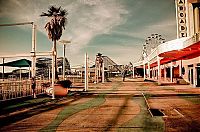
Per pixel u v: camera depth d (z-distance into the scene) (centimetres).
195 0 3319
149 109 1184
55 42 2770
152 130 750
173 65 4534
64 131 753
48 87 1884
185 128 773
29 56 1677
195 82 3067
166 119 934
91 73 6322
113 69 11662
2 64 2738
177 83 3909
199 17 3506
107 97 1862
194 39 1961
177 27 4316
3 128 798
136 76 10419
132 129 766
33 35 1681
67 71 5600
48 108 1264
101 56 6066
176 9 4291
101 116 1017
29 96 1642
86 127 804
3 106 1300
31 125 841
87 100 1656
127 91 2453
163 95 1945
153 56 4378
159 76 3622
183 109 1186
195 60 3100
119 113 1093
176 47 2559
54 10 2772
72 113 1098
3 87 1447
